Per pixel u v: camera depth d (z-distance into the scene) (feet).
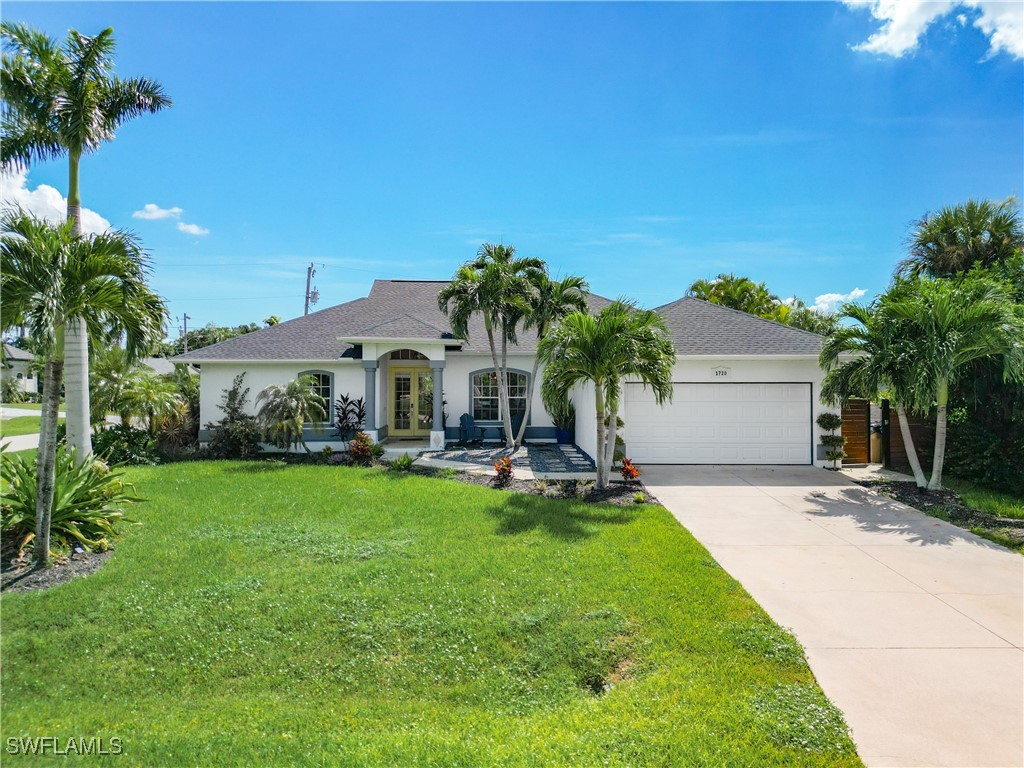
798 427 49.32
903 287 38.19
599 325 35.99
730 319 56.08
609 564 23.67
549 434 65.92
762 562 24.72
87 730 12.85
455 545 26.27
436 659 16.44
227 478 43.55
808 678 15.06
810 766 11.51
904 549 26.63
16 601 19.49
